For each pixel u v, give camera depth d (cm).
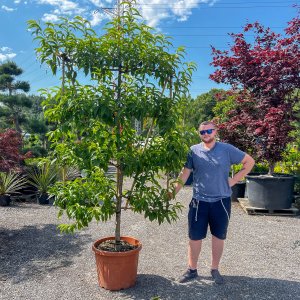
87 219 331
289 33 716
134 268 361
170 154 330
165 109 335
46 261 436
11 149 669
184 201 833
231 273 401
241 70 733
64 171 367
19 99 1165
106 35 337
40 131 1216
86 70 326
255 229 590
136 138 350
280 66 681
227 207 370
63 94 327
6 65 1188
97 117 313
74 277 388
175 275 395
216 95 818
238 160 373
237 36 759
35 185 820
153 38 334
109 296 342
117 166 351
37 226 597
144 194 342
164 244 508
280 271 410
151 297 339
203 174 368
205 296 342
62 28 328
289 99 713
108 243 384
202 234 374
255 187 700
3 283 373
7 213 698
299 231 580
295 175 786
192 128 360
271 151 698
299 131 759
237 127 754
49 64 329
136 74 336
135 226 599
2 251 471
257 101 732
